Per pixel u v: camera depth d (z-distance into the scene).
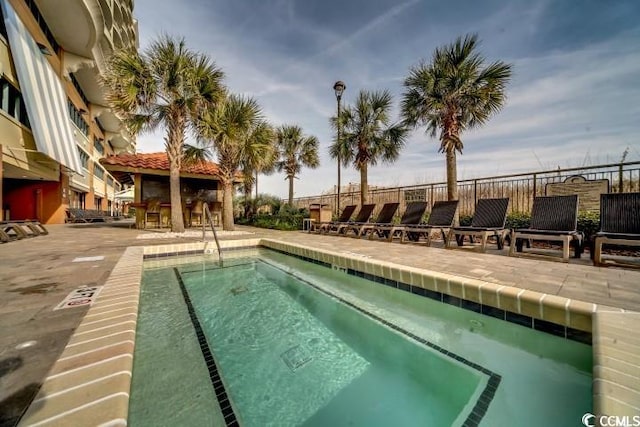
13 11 7.79
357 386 1.78
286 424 1.42
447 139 7.29
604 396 1.00
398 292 3.39
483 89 6.65
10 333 1.44
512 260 3.91
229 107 8.75
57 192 12.44
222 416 1.46
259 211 15.47
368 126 9.95
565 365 1.98
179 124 8.15
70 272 2.91
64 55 12.68
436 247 5.42
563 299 2.15
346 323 2.81
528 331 2.24
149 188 11.48
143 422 1.37
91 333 1.44
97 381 1.04
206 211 6.09
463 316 2.70
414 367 2.01
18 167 8.31
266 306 3.29
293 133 15.20
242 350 2.24
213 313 3.03
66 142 10.18
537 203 4.46
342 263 4.33
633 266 3.26
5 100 7.62
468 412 1.52
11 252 4.30
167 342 2.27
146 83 7.36
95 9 10.87
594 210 5.25
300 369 1.98
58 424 0.83
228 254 6.32
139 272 2.91
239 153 9.36
